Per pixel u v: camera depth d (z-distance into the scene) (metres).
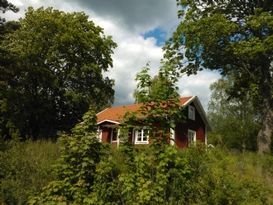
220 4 29.45
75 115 45.53
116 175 8.70
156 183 7.77
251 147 53.31
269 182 12.12
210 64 29.17
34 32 43.53
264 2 28.33
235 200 7.91
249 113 54.44
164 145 8.01
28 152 13.77
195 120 35.97
